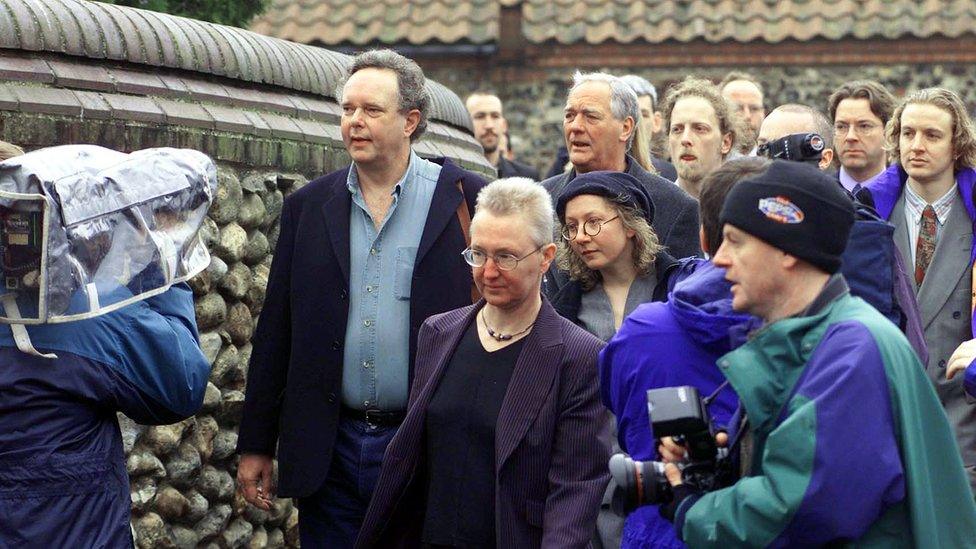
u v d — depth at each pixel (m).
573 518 3.51
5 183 3.22
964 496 2.68
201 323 4.81
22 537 3.29
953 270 4.87
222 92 5.02
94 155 3.44
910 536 2.60
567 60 12.59
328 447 4.20
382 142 4.23
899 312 3.44
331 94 5.69
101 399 3.41
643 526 3.00
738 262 2.65
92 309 3.33
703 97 5.75
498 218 3.61
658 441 2.84
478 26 12.61
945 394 4.84
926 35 12.12
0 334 3.35
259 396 4.35
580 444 3.57
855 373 2.53
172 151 3.61
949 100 4.89
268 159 5.13
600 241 4.16
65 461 3.35
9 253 3.24
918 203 4.96
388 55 4.31
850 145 5.91
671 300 3.02
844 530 2.49
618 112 4.89
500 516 3.58
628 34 12.46
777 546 2.53
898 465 2.54
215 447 4.91
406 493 3.76
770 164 2.68
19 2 4.36
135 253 3.43
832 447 2.48
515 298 3.63
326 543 4.27
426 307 4.21
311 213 4.32
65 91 4.38
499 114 9.05
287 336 4.34
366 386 4.21
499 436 3.60
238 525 5.08
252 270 5.13
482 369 3.69
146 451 4.57
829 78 12.32
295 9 12.89
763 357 2.63
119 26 4.64
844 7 12.41
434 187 4.35
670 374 2.96
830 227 2.62
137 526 4.53
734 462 2.76
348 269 4.25
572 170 5.08
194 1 6.24
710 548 2.59
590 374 3.61
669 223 4.71
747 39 12.29
